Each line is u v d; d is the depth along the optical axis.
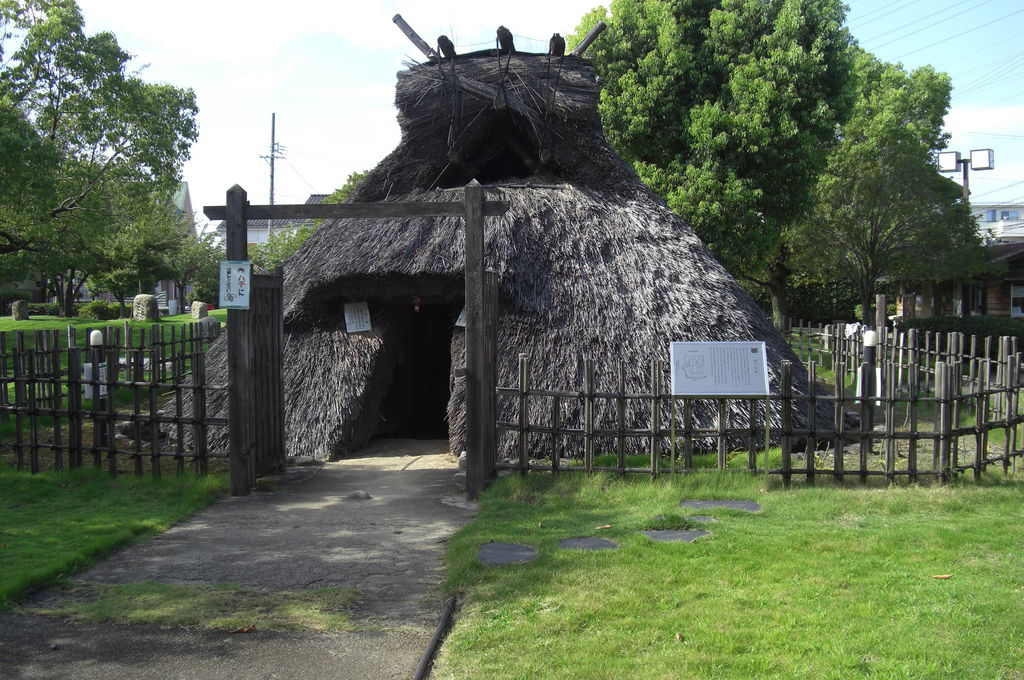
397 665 3.31
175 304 36.84
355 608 3.93
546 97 9.03
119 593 4.09
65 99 15.40
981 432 6.25
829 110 17.27
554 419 6.42
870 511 5.34
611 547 4.62
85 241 17.69
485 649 3.36
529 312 7.84
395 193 9.25
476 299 6.08
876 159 21.70
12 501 5.84
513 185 8.95
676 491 5.86
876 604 3.69
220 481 6.54
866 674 3.03
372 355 8.22
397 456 8.15
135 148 16.19
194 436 6.58
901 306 28.33
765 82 16.67
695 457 7.05
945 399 6.06
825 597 3.79
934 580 3.99
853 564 4.24
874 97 23.53
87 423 9.16
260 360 6.71
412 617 3.81
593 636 3.43
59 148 15.45
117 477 6.54
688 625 3.51
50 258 17.20
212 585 4.22
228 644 3.51
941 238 21.48
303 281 8.43
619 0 18.11
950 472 6.10
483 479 6.16
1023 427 7.36
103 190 16.67
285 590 4.16
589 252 8.23
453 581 4.15
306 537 5.17
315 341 8.33
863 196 21.69
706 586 3.96
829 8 17.50
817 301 31.06
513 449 7.41
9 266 16.64
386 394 9.73
